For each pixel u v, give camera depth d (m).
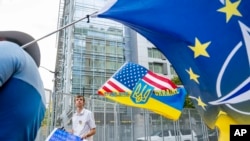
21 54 1.14
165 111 5.05
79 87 26.33
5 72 1.03
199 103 2.05
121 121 10.62
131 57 30.78
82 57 27.48
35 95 1.16
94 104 10.15
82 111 5.66
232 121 1.89
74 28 28.02
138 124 10.89
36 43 1.34
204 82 1.99
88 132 5.55
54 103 7.99
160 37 2.18
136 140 10.69
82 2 28.52
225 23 1.98
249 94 1.86
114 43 29.84
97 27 29.23
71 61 27.06
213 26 2.00
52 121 7.73
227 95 1.92
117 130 10.42
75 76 26.55
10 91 1.06
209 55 1.98
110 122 10.36
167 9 2.12
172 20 2.09
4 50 1.08
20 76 1.10
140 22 2.13
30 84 1.13
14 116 1.05
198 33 2.03
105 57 28.67
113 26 30.22
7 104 1.05
